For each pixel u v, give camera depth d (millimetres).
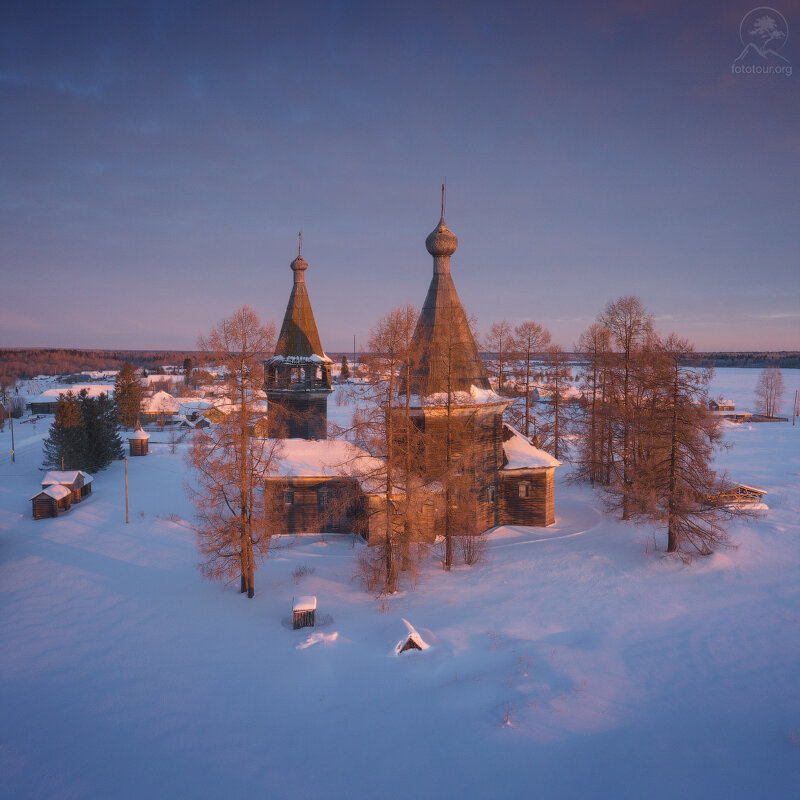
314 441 35469
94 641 20984
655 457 30266
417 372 31016
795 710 15844
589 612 22766
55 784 13469
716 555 28594
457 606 23453
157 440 75875
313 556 30047
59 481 41688
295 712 16219
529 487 34844
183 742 14953
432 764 13773
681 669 18188
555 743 14398
